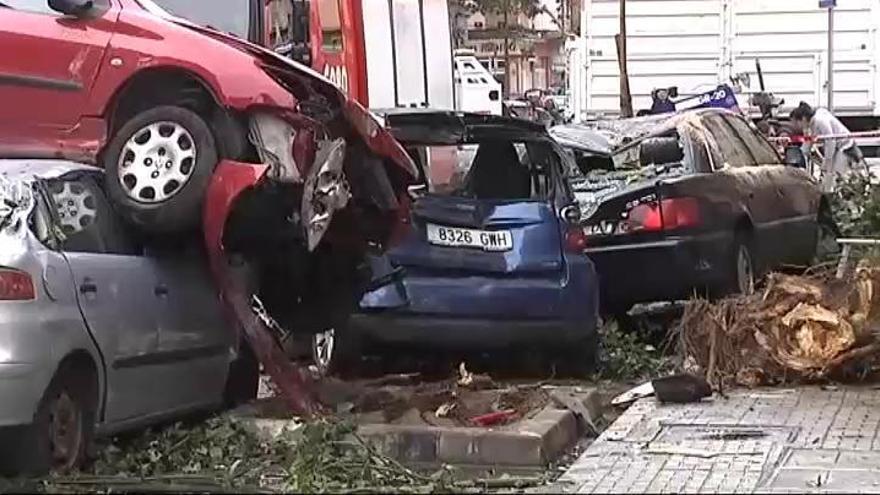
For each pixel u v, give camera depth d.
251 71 11.84
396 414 12.29
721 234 16.80
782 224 18.84
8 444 9.85
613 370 14.95
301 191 12.02
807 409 12.62
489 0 70.88
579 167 18.05
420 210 13.50
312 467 10.40
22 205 10.20
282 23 19.22
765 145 20.14
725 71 30.88
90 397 10.45
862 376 13.90
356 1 20.30
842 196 22.73
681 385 13.06
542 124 14.54
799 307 13.98
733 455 10.88
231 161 11.70
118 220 11.63
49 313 9.95
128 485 9.78
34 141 12.30
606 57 31.12
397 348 13.69
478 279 13.53
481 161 14.45
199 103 11.87
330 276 13.40
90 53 12.22
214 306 12.05
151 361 11.11
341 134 12.41
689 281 16.45
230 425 11.61
